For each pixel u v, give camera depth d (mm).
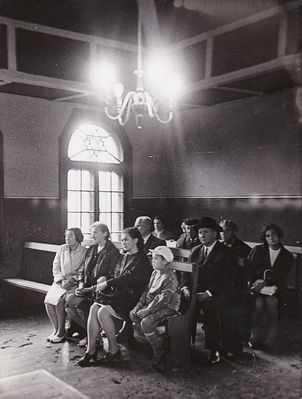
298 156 7961
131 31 7234
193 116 9703
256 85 7559
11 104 7980
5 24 6336
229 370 4914
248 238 8773
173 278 5066
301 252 6805
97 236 5801
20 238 8094
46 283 8289
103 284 5293
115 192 9672
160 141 10172
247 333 5996
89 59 7219
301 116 7879
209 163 9414
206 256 5504
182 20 6898
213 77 7055
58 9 6309
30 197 8234
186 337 5055
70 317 5930
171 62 7715
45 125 8422
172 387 4500
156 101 6316
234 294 5312
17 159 8070
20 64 6496
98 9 6387
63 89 7152
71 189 9016
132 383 4602
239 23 6645
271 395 4277
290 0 5969
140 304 5160
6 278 7871
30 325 6785
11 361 5215
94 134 9336
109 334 5156
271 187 8391
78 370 4941
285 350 5465
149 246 6480
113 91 6121
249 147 8727
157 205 10211
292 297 6867
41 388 4383
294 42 5973
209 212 9422
